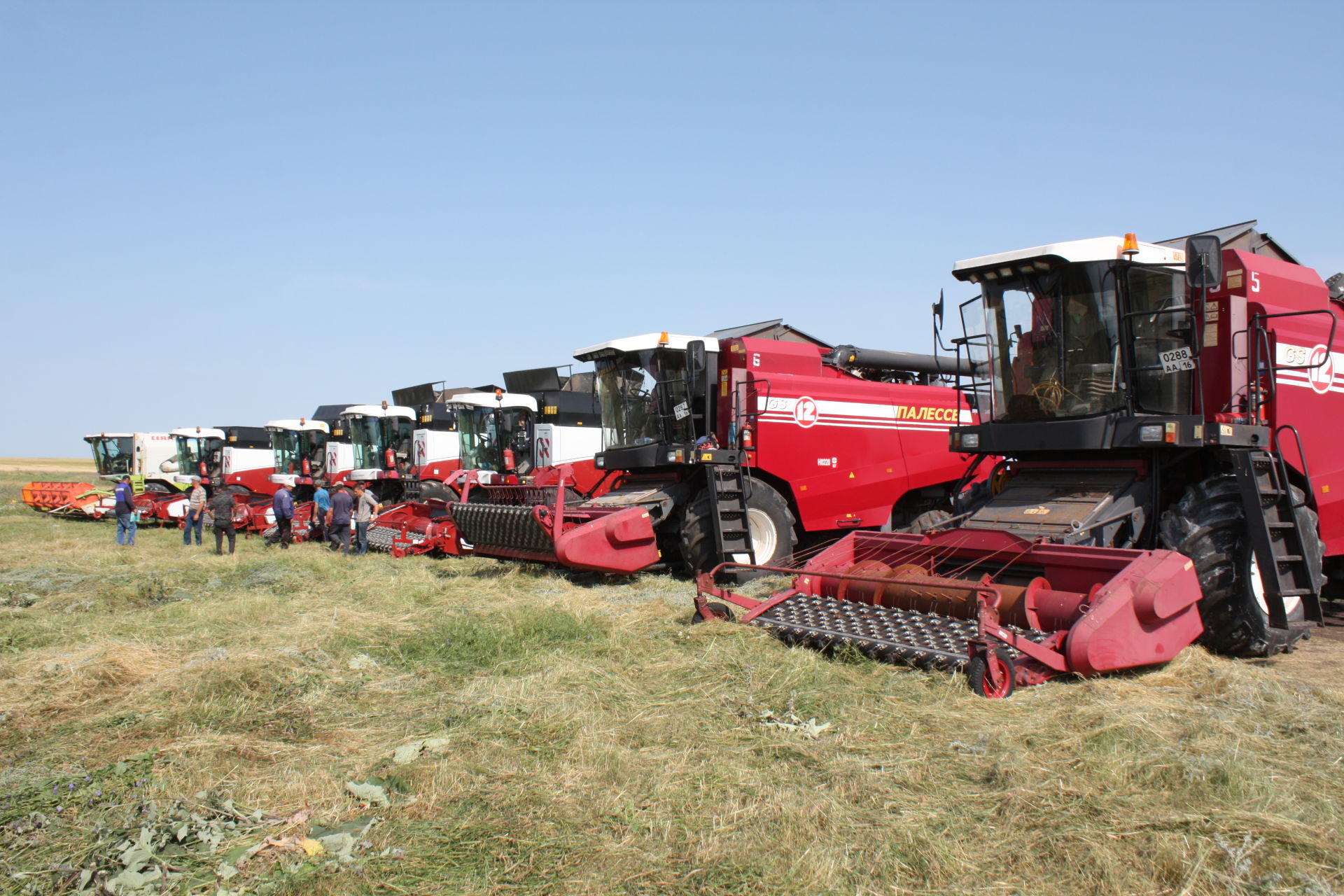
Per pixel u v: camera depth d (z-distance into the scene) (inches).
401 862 135.7
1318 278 321.4
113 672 242.8
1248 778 157.6
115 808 153.3
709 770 169.5
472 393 731.4
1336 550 315.6
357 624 314.0
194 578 461.7
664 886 128.0
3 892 125.6
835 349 501.0
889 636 241.6
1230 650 258.1
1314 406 306.8
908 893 125.3
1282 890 123.5
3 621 333.1
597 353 460.8
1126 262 279.0
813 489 449.7
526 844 141.2
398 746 187.3
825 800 153.1
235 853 136.6
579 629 288.8
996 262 300.0
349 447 861.2
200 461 1063.6
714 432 436.1
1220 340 287.6
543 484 507.8
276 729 199.8
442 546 536.1
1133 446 271.6
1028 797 153.1
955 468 503.8
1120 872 128.7
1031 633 229.3
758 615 276.7
